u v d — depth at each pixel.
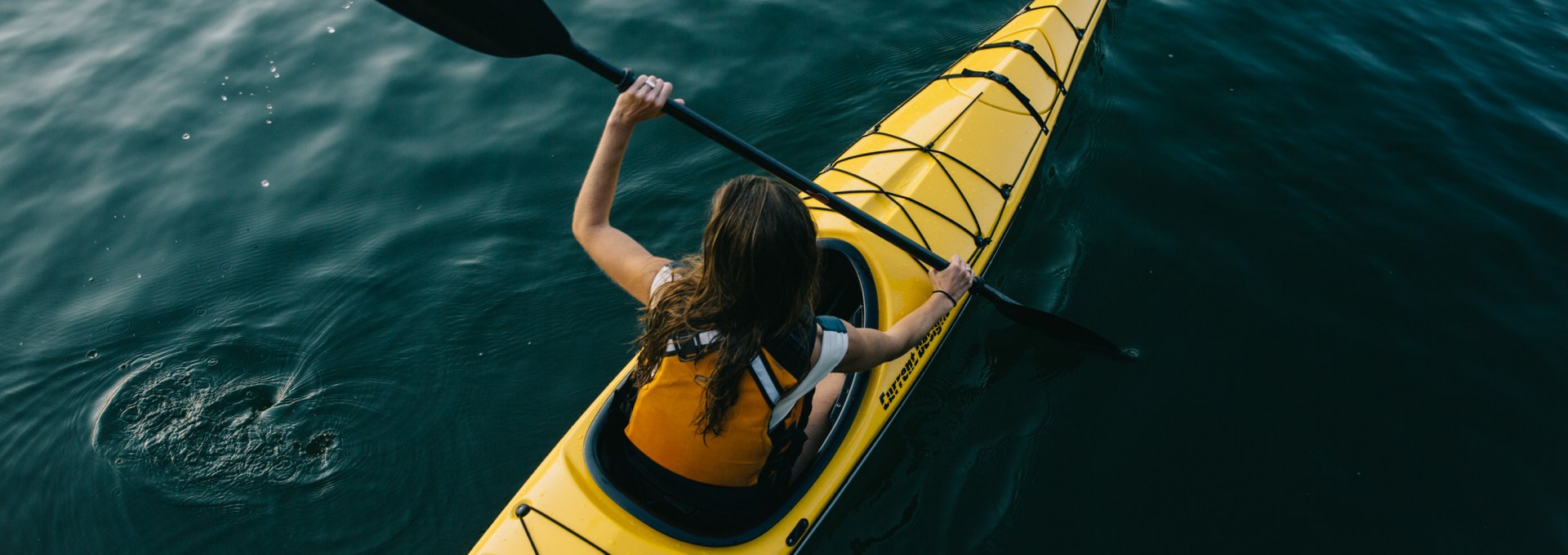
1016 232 3.60
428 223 3.71
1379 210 3.90
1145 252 3.58
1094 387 3.03
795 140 4.21
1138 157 4.08
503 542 2.06
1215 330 3.27
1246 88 4.64
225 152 4.09
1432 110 4.63
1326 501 2.73
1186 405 2.98
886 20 5.02
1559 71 5.15
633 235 3.77
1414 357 3.22
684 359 1.43
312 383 3.07
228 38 4.92
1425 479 2.82
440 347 3.20
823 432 2.49
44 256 3.57
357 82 4.54
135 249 3.59
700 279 1.35
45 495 2.70
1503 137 4.49
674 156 4.09
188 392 2.99
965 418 2.89
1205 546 2.58
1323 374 3.13
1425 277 3.57
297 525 2.63
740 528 2.11
